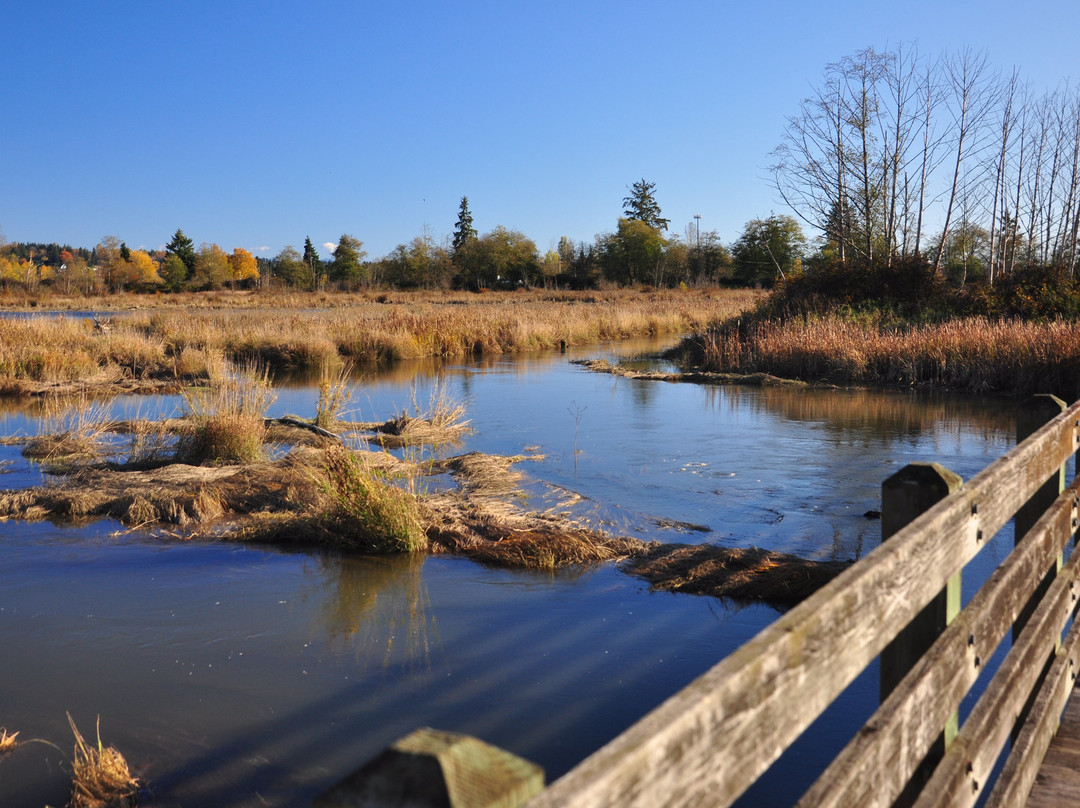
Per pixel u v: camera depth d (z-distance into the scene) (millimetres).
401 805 795
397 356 23250
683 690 1029
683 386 16734
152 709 4016
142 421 11695
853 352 17125
